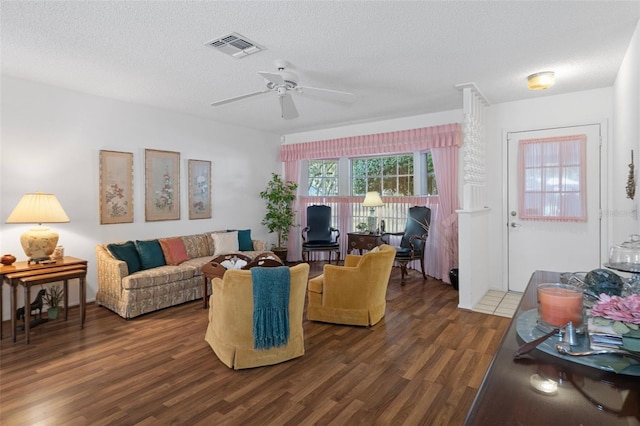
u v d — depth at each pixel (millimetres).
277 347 2590
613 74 3441
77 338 3105
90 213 4125
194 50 2867
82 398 2178
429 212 5188
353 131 5793
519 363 914
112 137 4301
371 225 5961
